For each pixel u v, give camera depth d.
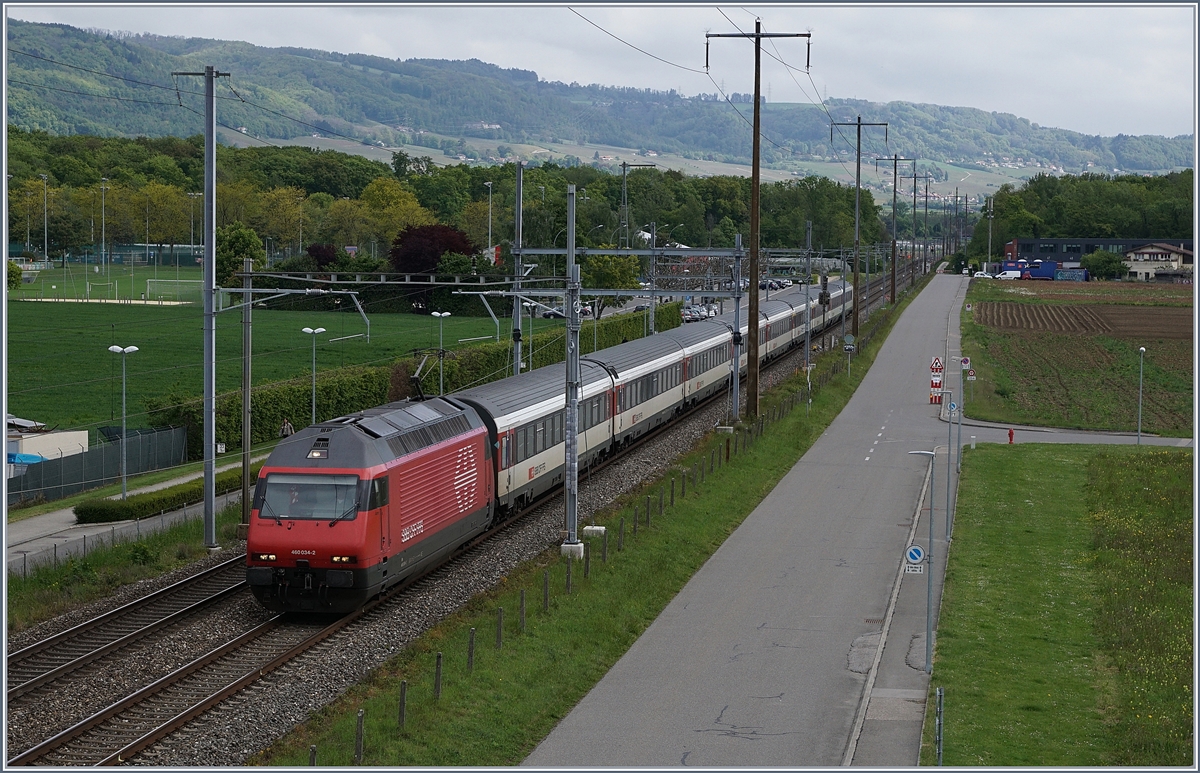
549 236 134.12
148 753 21.75
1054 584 35.97
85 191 184.88
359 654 27.81
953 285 194.00
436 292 122.31
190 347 97.81
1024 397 83.50
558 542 39.53
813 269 199.75
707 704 25.83
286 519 29.86
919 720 24.84
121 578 34.88
